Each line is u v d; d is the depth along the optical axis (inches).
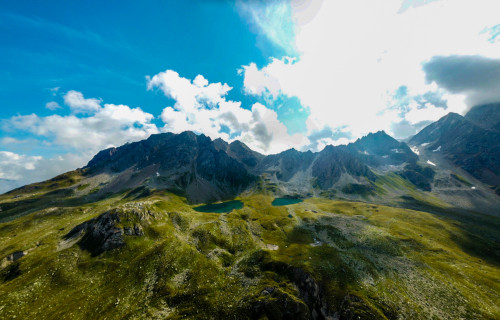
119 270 3427.7
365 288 3053.6
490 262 4284.0
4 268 3587.6
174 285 3196.4
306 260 3804.1
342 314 2723.9
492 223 7244.1
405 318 2559.1
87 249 3927.2
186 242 4367.6
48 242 4436.5
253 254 4104.3
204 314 2679.6
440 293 2947.8
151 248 3905.0
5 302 2731.3
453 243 5022.1
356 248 4473.4
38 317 2571.4
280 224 6368.1
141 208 4990.2
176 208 6786.4
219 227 5260.8
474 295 2901.1
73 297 2898.6
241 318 2645.2
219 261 3959.2
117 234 4114.2
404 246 4525.1
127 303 2822.3
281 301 2866.6
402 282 3208.7
